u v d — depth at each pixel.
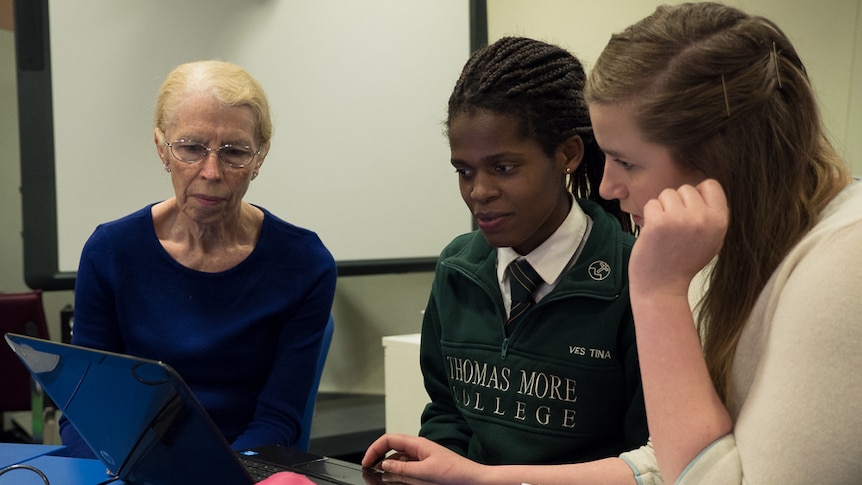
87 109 2.25
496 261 1.10
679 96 0.69
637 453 0.90
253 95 1.28
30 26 2.16
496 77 0.94
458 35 2.82
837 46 1.79
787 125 0.70
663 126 0.69
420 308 3.01
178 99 1.25
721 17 0.71
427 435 1.16
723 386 0.75
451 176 2.85
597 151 1.08
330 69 2.59
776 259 0.72
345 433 2.71
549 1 2.62
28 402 2.30
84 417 0.83
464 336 1.12
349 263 2.65
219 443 0.71
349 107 2.63
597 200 1.13
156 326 1.34
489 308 1.11
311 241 1.44
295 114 2.54
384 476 0.86
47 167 2.20
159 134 1.30
